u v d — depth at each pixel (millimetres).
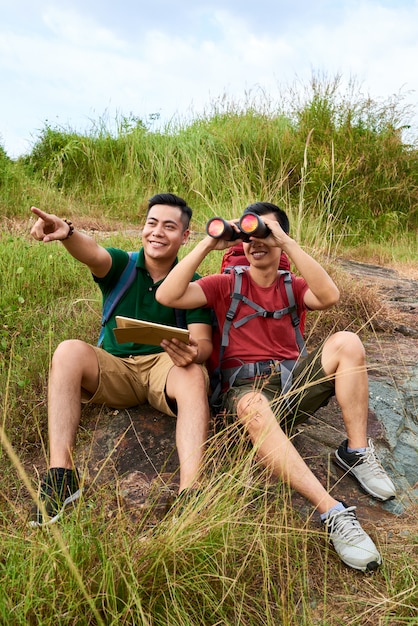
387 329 4832
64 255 5281
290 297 2979
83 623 1892
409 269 7727
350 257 8102
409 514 2723
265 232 2797
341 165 9195
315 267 2816
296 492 2752
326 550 2301
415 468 3139
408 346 4547
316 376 2820
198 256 2871
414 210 9719
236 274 2990
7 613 1815
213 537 2221
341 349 2748
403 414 3525
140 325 2709
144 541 2184
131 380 3104
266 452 2514
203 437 2672
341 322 4719
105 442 3090
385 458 3160
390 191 9609
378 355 4312
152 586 2023
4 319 4188
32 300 4555
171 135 10688
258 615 2094
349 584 2293
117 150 10680
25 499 2650
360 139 9883
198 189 9281
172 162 9883
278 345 2980
